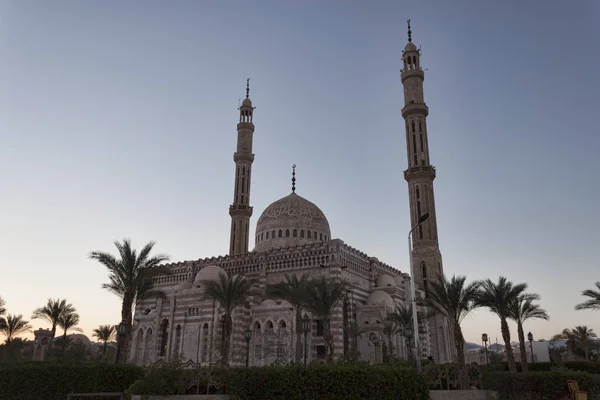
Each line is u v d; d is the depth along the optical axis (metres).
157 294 59.28
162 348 77.25
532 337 65.88
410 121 89.19
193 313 74.56
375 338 67.88
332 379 28.52
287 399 28.48
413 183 85.88
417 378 30.41
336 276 71.69
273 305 70.69
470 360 111.38
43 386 32.38
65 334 83.19
